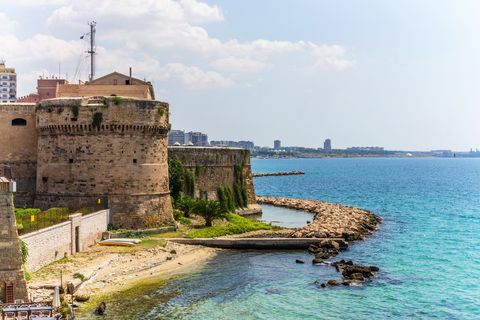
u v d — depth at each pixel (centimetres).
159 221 7688
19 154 7875
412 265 6681
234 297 5147
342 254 7219
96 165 7250
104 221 7088
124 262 5938
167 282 5491
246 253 7038
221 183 10862
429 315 4847
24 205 7844
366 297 5294
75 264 5541
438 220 11106
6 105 7838
